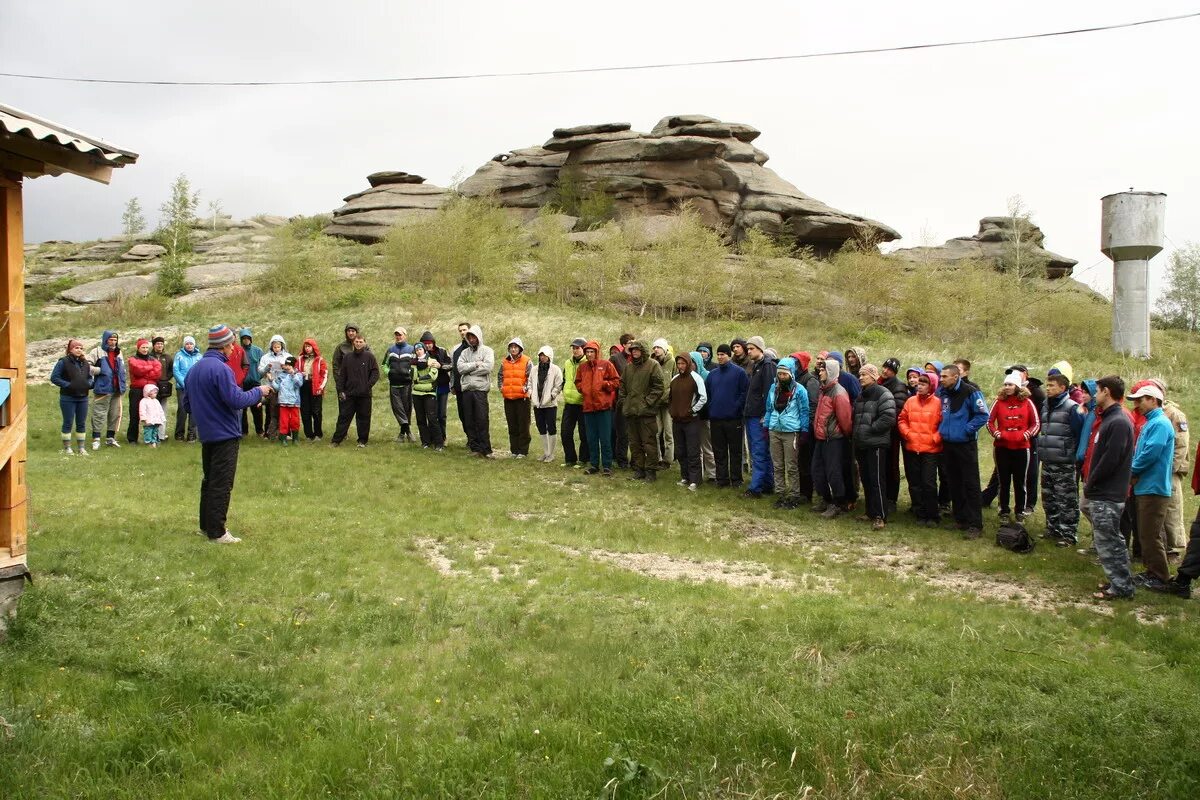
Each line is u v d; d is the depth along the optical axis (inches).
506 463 555.8
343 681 211.8
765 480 482.3
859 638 243.1
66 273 1593.3
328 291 1206.9
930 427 420.5
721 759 177.8
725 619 259.0
